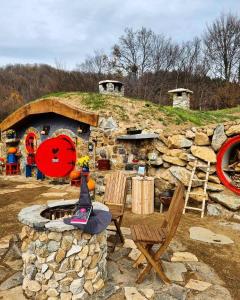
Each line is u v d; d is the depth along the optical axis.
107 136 10.51
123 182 6.05
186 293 3.83
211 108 29.02
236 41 34.41
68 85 29.47
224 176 7.59
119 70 34.12
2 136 14.87
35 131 13.17
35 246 3.74
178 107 16.47
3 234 5.91
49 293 3.64
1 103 34.59
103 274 4.05
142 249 4.03
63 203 4.71
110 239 5.55
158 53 35.06
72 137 11.55
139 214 7.38
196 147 7.87
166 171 8.16
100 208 4.50
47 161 11.55
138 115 12.10
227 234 6.04
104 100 12.99
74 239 3.67
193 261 4.77
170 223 4.24
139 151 9.70
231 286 4.10
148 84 31.77
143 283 4.04
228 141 7.50
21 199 8.80
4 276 4.23
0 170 14.30
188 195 7.55
